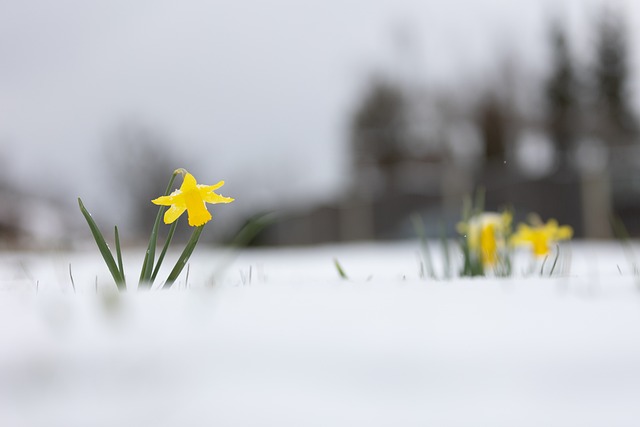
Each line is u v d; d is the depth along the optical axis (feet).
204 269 4.71
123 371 1.25
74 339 1.65
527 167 34.35
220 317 2.31
